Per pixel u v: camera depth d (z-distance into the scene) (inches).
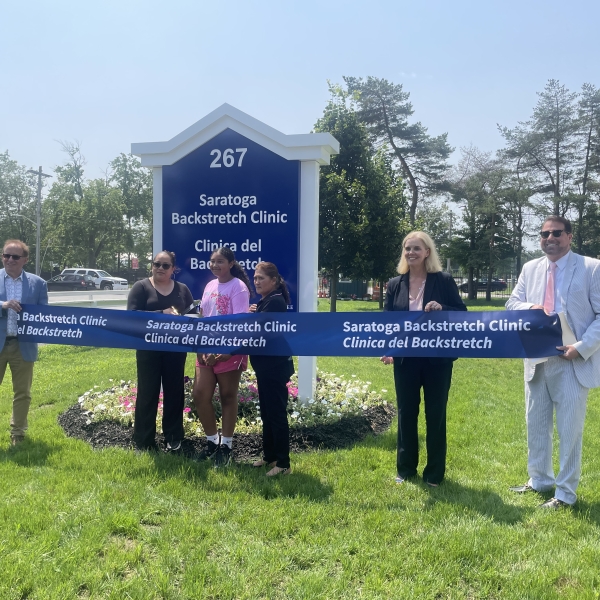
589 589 106.1
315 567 114.3
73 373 357.1
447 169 1659.7
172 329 177.6
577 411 145.0
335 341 163.5
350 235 617.9
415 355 157.5
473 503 146.1
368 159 648.4
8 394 285.1
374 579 108.8
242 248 238.4
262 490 152.3
